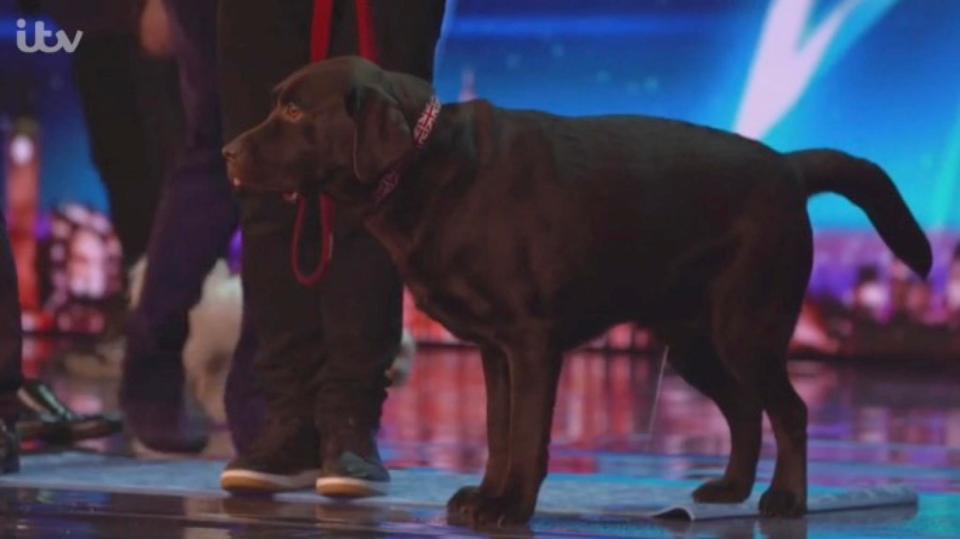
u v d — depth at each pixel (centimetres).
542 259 561
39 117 1820
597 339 594
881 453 909
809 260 605
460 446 917
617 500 648
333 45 662
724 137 599
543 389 568
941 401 1291
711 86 1698
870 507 648
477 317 568
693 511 600
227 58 661
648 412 1165
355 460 647
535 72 1731
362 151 546
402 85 563
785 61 1677
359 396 655
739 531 581
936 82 1644
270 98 657
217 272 987
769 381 600
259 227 666
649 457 860
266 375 671
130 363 891
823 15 1667
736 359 595
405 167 558
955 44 1638
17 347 719
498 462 591
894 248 638
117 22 1023
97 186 1822
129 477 723
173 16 862
